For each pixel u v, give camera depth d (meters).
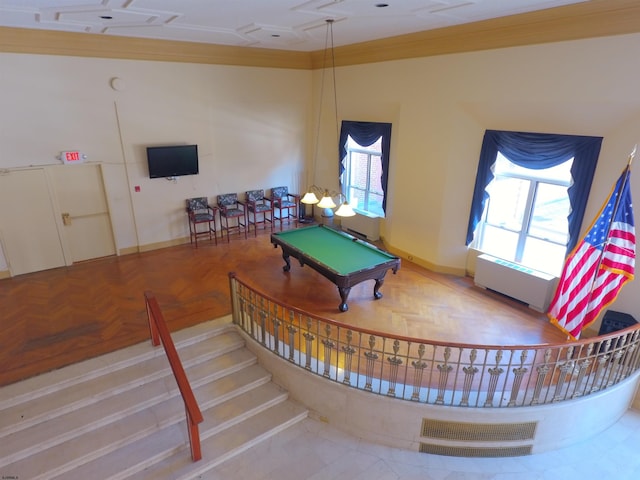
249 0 4.17
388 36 6.70
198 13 4.83
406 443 4.44
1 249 6.70
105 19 5.19
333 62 8.35
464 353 5.04
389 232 8.41
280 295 6.33
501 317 5.80
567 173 5.70
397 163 7.73
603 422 4.66
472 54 6.03
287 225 9.74
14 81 6.20
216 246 8.38
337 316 5.75
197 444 3.98
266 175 9.45
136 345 5.00
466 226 6.94
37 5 4.29
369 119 8.40
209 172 8.55
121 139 7.35
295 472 4.09
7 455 3.72
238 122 8.65
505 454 4.39
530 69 5.43
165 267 7.32
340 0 4.21
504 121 6.06
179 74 7.65
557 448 4.48
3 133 6.30
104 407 4.29
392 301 6.20
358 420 4.52
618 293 4.84
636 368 4.74
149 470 3.93
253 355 5.21
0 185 6.47
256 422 4.55
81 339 5.11
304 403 4.82
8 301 6.05
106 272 7.11
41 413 4.05
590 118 5.07
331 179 9.73
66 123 6.77
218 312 5.79
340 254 6.24
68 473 3.76
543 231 6.17
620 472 4.21
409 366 4.77
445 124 6.67
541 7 4.69
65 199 7.10
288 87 9.13
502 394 4.20
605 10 4.48
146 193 7.87
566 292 4.82
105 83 6.96
